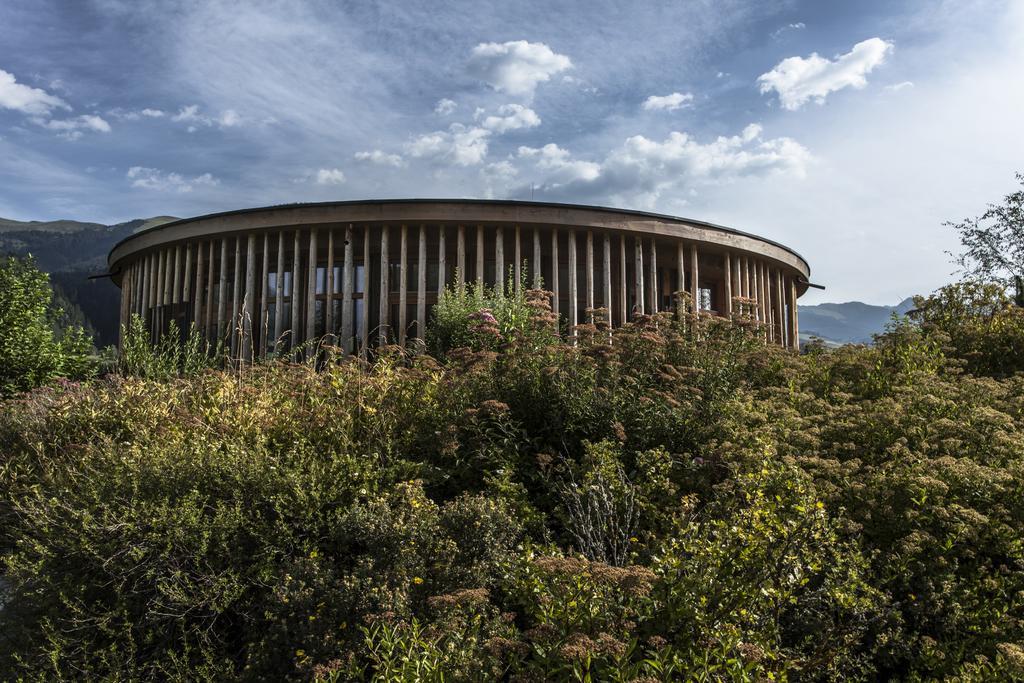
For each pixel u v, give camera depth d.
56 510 3.78
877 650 2.87
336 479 3.80
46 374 8.97
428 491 4.26
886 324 6.42
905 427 4.19
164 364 8.73
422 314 11.23
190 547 3.35
